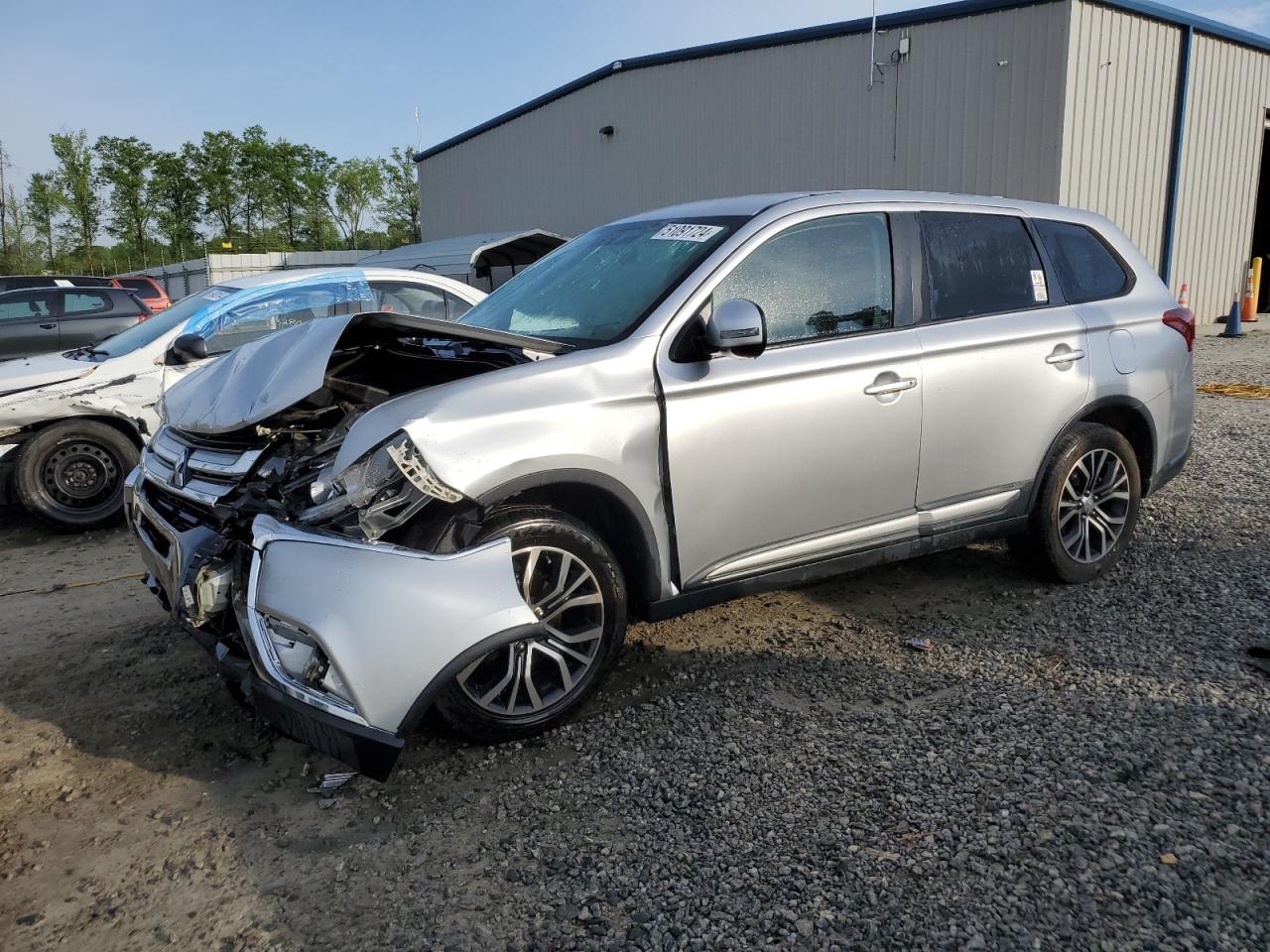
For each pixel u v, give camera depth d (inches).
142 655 169.9
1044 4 545.0
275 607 110.2
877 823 109.0
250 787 125.4
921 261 162.1
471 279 722.8
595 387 129.9
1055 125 550.6
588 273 161.5
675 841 108.1
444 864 106.8
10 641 179.9
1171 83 613.0
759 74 695.1
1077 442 175.6
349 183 2765.7
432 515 118.3
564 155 884.6
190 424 140.3
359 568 110.6
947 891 97.0
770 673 150.7
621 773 123.1
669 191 776.9
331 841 112.3
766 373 141.6
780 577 149.9
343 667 107.6
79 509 263.1
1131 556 197.9
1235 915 91.8
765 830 109.0
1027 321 169.6
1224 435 309.7
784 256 149.7
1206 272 701.3
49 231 2145.7
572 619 136.0
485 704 126.8
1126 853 101.3
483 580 116.3
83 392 256.7
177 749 136.3
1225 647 151.7
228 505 125.5
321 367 125.6
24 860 111.2
